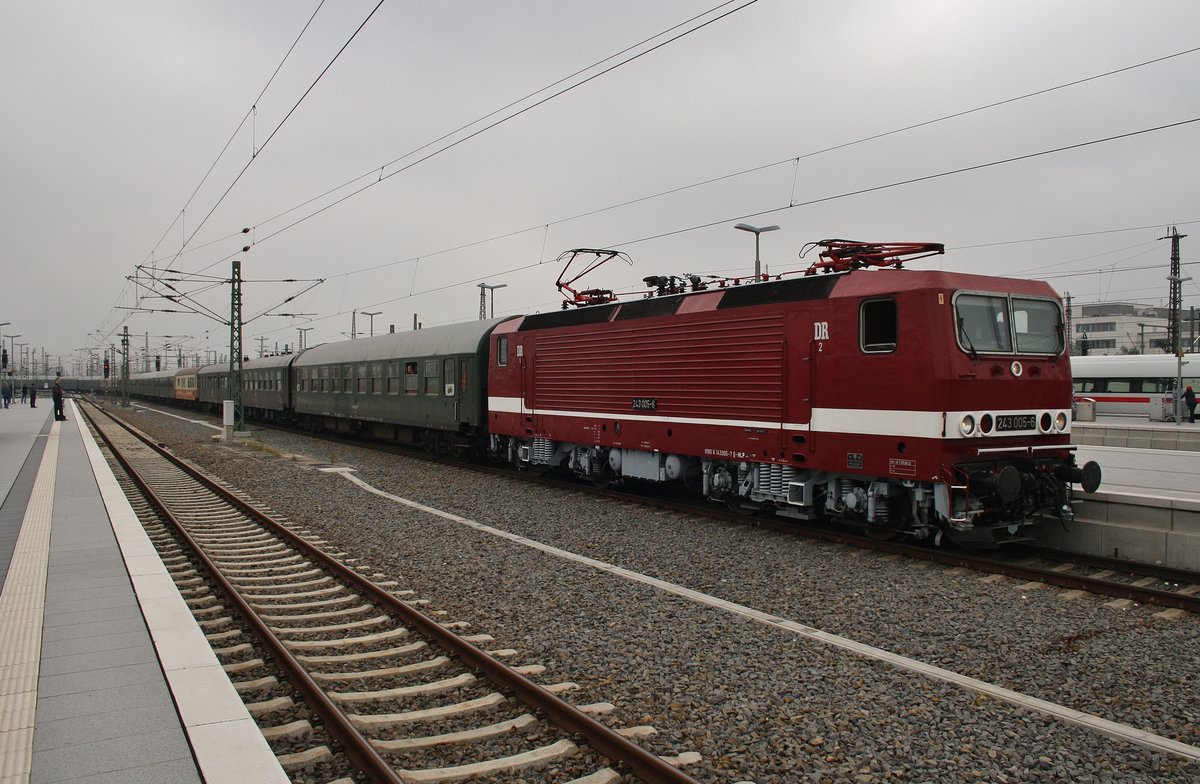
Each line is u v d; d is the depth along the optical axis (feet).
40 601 22.95
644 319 45.03
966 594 27.22
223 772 12.76
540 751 15.47
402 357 77.56
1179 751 15.75
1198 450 68.49
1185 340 226.38
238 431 103.30
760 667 20.25
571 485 53.01
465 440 69.00
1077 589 27.89
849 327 33.35
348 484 56.24
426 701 18.29
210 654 18.31
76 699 15.81
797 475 36.73
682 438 42.32
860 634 23.09
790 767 15.08
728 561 31.89
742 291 38.99
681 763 15.03
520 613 25.14
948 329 30.35
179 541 36.47
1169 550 31.12
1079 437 78.69
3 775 12.68
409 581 29.58
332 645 22.16
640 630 23.25
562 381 52.42
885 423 31.86
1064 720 17.22
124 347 210.79
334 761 15.20
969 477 30.32
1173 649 22.03
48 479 53.06
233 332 102.68
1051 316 33.91
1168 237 122.62
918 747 15.97
